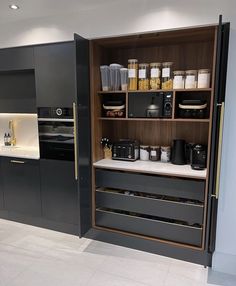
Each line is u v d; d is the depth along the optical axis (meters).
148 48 2.67
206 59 2.46
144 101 2.38
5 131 3.51
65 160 2.63
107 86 2.56
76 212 2.68
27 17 2.55
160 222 2.40
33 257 2.38
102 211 2.64
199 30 2.10
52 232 2.84
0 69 2.82
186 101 2.29
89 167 2.56
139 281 2.07
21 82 3.02
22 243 2.62
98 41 2.43
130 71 2.43
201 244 2.28
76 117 2.23
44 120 2.66
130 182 2.46
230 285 2.03
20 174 2.90
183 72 2.27
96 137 2.60
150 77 2.40
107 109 2.61
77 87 2.21
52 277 2.10
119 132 2.94
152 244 2.43
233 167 2.05
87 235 2.71
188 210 2.27
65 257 2.38
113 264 2.29
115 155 2.70
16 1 2.17
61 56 2.48
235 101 1.97
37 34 2.57
